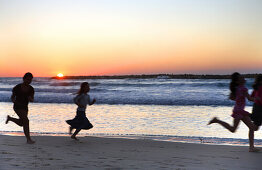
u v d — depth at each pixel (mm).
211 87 38312
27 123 6723
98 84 49531
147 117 13180
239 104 6191
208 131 9461
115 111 15844
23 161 4684
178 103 20922
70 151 5793
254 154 5688
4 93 31672
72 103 21734
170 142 7074
